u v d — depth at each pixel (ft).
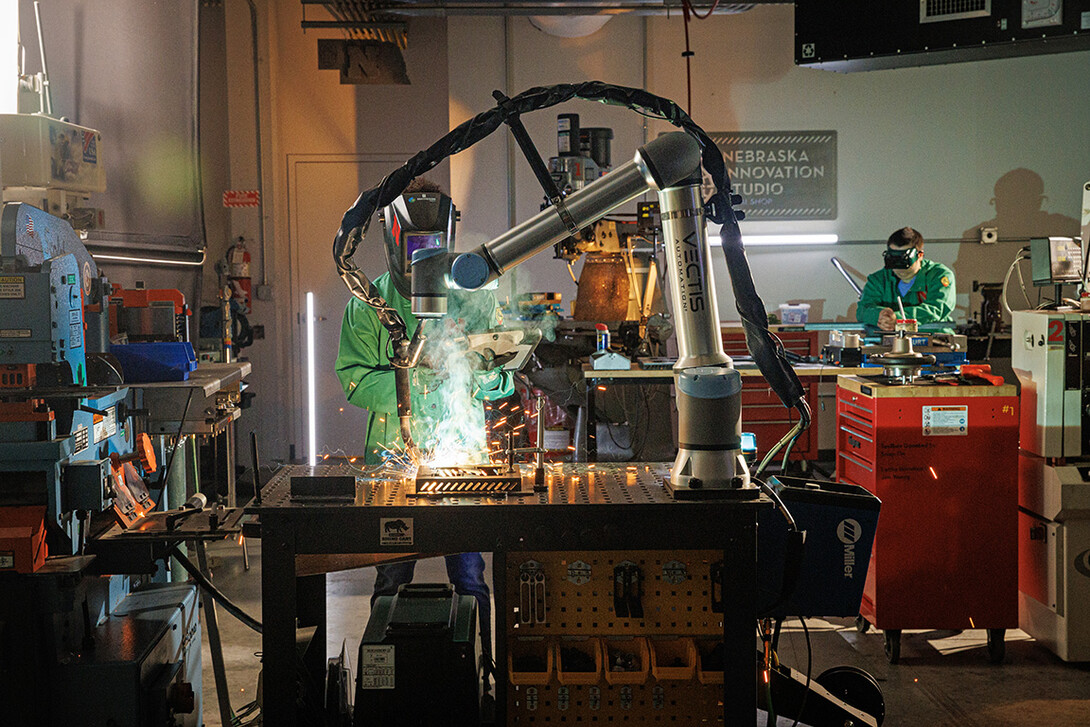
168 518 7.32
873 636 12.02
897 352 12.35
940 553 11.02
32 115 10.23
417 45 23.27
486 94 22.40
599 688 7.27
